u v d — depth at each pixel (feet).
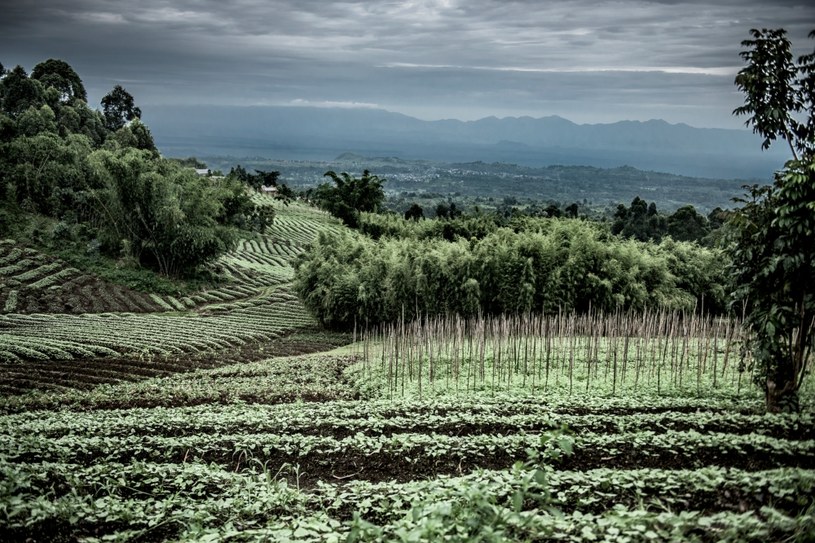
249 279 223.92
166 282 194.29
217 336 124.26
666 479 28.12
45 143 254.47
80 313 151.64
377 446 38.37
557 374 65.10
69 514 26.73
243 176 490.08
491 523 18.08
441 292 117.91
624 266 112.37
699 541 18.67
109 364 93.25
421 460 36.40
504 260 114.01
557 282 109.50
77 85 451.53
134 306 167.02
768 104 45.62
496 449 37.45
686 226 219.20
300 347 115.75
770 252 42.04
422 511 20.24
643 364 65.51
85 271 188.03
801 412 42.50
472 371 69.51
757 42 45.65
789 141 46.73
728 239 44.75
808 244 39.83
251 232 306.96
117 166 197.57
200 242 202.18
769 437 34.94
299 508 27.76
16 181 237.04
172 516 26.68
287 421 47.03
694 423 41.11
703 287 116.78
